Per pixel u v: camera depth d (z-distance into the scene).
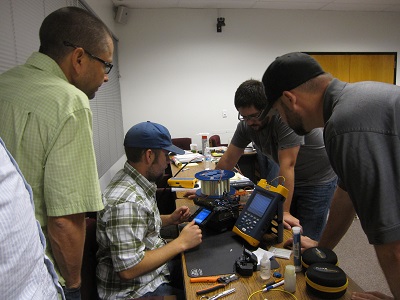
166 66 4.78
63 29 0.94
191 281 0.99
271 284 0.96
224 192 1.53
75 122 0.87
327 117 0.84
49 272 0.64
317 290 0.89
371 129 0.69
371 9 4.87
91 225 1.30
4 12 1.54
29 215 0.54
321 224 1.90
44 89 0.87
